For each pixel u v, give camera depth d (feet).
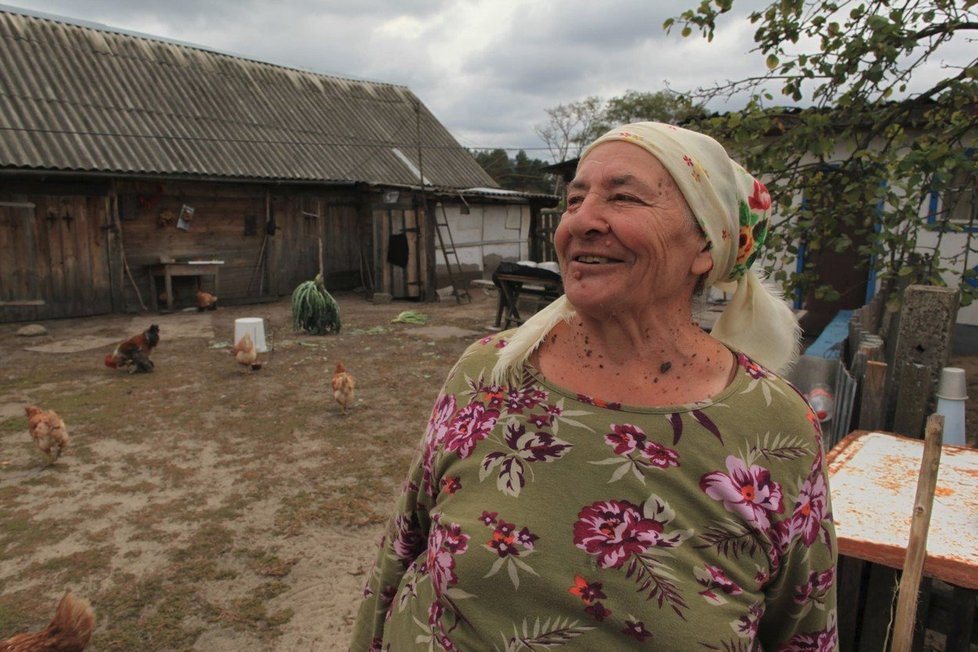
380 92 66.33
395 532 4.31
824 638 3.64
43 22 46.91
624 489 3.21
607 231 3.30
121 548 12.94
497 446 3.49
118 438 19.22
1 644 8.34
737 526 3.19
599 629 3.13
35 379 25.88
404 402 23.09
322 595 11.46
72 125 40.06
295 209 48.75
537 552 3.21
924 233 28.04
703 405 3.35
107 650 9.96
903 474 7.32
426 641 3.63
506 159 151.23
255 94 54.49
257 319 29.58
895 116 15.20
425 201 48.21
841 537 5.96
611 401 3.44
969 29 13.91
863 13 14.08
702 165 3.42
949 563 5.54
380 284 48.98
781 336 4.14
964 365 24.62
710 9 14.94
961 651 6.62
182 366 28.12
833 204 15.35
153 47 51.83
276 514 14.43
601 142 3.55
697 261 3.47
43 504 14.85
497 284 36.11
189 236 43.73
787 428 3.38
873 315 18.16
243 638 10.32
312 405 22.56
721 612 3.10
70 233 38.65
